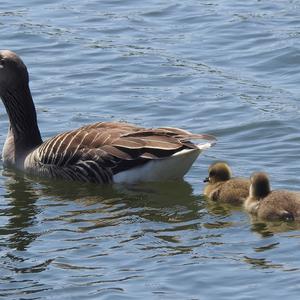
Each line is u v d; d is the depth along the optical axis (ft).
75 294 44.96
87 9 87.25
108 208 54.85
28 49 79.36
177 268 46.85
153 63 76.13
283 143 63.31
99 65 76.23
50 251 49.26
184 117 67.67
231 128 65.67
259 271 46.21
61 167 59.16
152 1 88.63
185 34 81.41
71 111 68.90
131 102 69.97
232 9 85.97
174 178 57.36
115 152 57.47
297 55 76.23
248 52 77.66
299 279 45.34
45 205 55.57
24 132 62.34
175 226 51.93
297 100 69.51
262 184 53.21
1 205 55.72
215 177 56.59
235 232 50.83
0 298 44.91
